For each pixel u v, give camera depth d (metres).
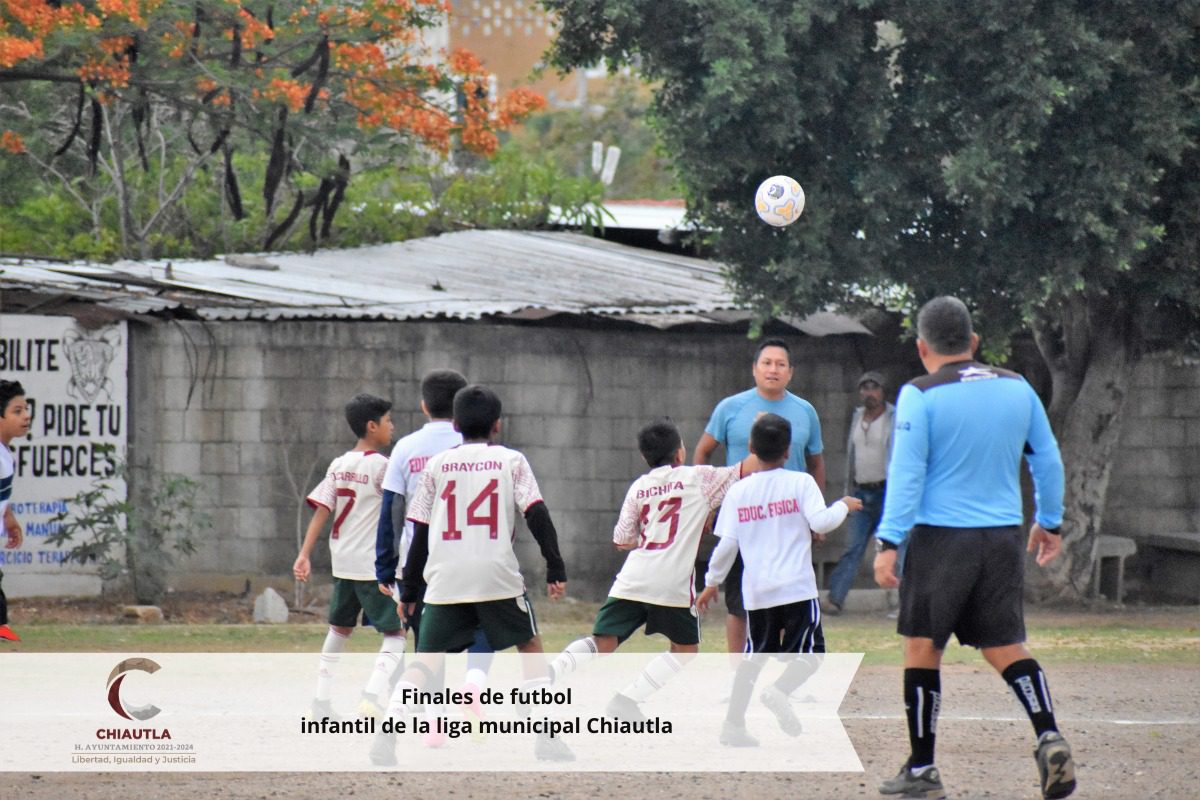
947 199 49.06
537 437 57.59
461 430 26.39
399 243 69.94
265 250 66.19
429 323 57.06
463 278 61.78
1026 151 46.53
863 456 53.34
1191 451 60.25
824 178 49.44
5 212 74.56
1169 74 45.97
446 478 26.08
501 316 55.59
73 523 52.34
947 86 47.41
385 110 54.28
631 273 64.75
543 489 57.59
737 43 45.50
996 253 49.00
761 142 48.56
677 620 28.38
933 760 23.05
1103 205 46.59
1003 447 22.31
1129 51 45.41
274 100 52.09
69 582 53.12
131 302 55.22
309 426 56.88
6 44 45.22
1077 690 33.78
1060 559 56.34
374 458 29.81
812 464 33.47
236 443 56.72
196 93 53.16
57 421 53.22
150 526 53.19
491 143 55.28
